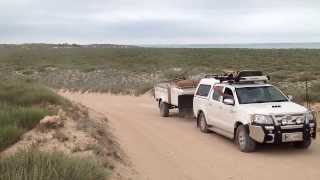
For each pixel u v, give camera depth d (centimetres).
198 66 6238
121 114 2206
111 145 1276
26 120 1371
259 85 1417
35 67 6288
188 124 1834
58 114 1538
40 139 1191
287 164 1122
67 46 19862
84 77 4728
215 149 1320
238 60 7456
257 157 1209
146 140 1466
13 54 10962
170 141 1448
